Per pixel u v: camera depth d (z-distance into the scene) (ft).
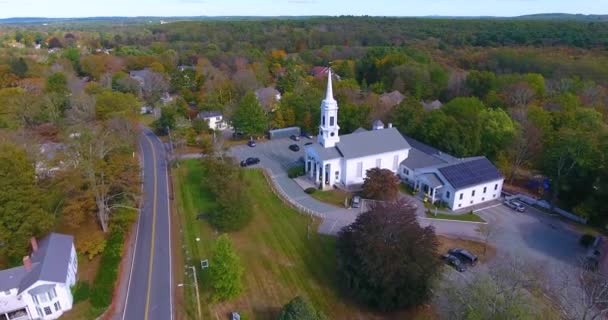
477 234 195.52
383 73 514.68
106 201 200.13
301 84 467.11
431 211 216.13
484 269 167.63
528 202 228.43
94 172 189.67
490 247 184.65
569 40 625.41
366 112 330.34
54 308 143.43
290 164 287.07
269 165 285.43
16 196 161.48
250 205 210.79
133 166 213.87
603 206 198.29
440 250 181.16
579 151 209.46
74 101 344.08
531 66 490.08
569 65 455.63
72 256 163.43
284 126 358.23
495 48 616.39
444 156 257.34
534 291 150.82
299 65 622.54
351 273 147.33
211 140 309.63
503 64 521.24
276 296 156.76
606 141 209.67
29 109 329.52
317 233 198.08
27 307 140.15
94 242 178.70
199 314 147.13
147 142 338.34
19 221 163.84
